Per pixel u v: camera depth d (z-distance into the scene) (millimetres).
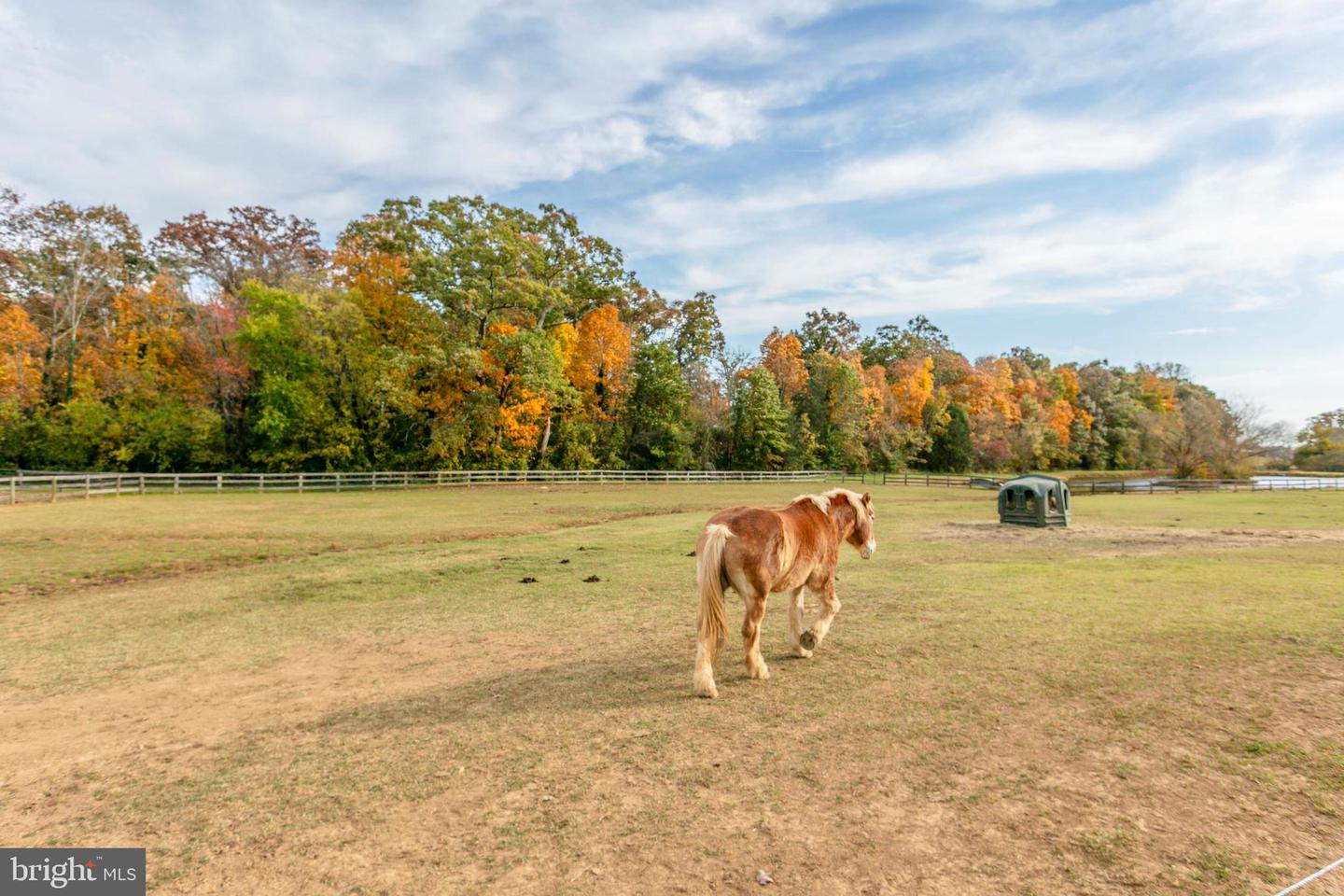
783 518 5742
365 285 42781
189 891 2887
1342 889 2654
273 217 47938
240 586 10383
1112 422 86188
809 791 3637
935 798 3518
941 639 6668
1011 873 2844
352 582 10609
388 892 2840
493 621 8000
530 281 41188
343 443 39281
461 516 21656
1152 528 17891
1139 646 6273
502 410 41594
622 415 54719
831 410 65812
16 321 38781
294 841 3281
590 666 6086
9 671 6289
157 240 46656
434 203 41688
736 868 2939
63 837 3377
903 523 19641
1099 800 3453
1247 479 51594
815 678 5582
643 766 3996
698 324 64875
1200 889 2684
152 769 4176
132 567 12148
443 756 4234
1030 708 4754
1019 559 12367
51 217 42438
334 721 4914
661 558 12852
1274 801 3396
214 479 32250
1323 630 6703
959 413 71875
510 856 3092
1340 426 75125
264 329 37719
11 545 14570
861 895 2721
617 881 2871
